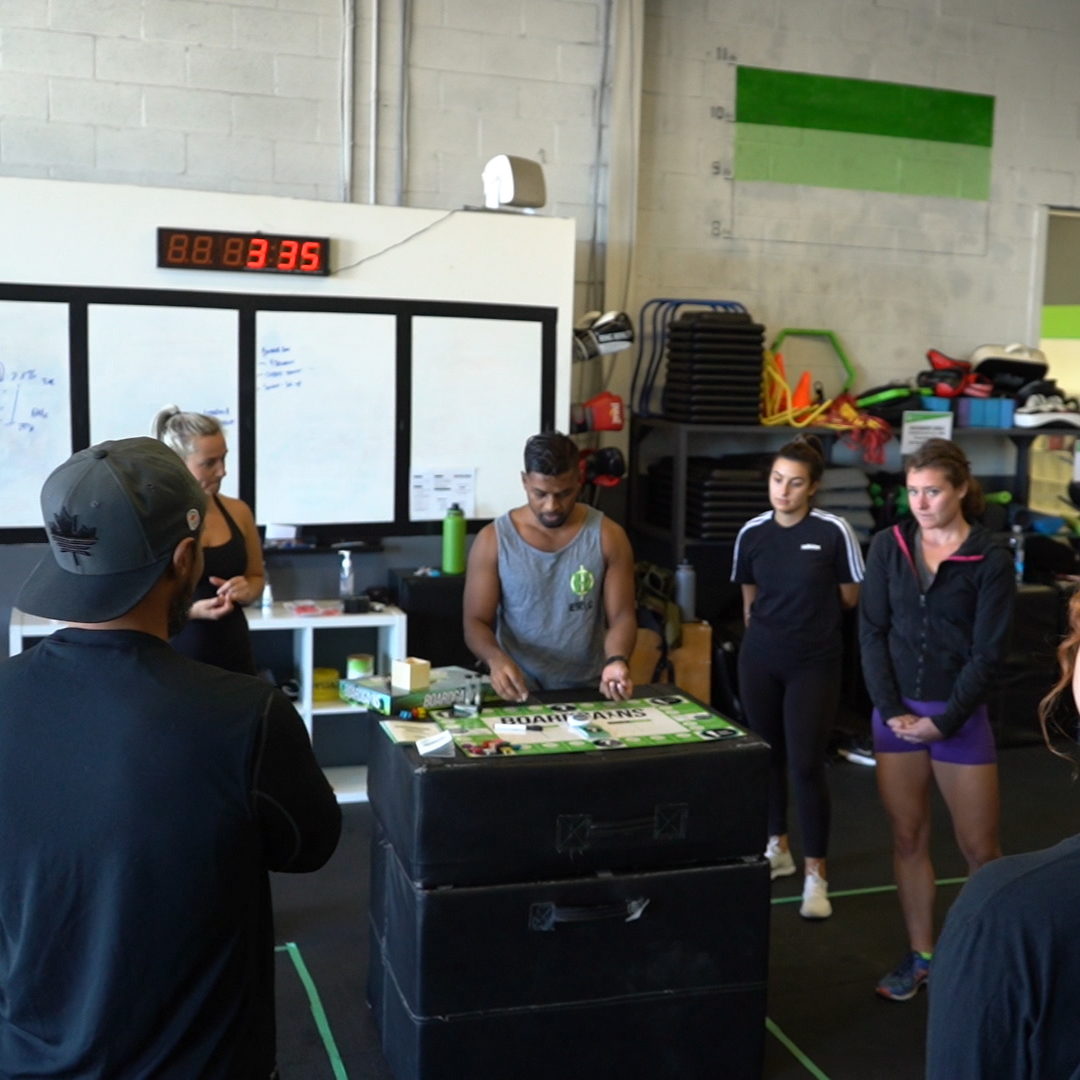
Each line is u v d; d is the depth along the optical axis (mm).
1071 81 6203
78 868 1275
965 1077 956
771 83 5699
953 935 986
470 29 5219
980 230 6137
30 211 4199
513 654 3045
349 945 3371
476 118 5273
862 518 5574
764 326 5445
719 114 5645
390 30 5102
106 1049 1271
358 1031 2891
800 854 4156
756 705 3770
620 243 5477
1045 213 6242
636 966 2457
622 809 2420
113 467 1352
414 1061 2377
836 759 5219
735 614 5566
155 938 1274
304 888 3762
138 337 4371
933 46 5941
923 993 3150
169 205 4348
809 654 3652
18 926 1294
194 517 1403
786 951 3402
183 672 1353
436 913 2330
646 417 5523
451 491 4836
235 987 1337
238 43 4906
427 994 2348
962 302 6148
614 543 3055
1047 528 5891
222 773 1304
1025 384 5957
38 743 1303
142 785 1279
